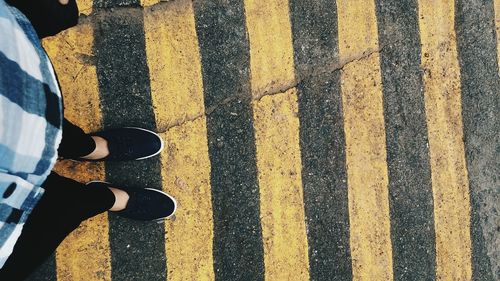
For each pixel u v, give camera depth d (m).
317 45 2.70
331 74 2.71
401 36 2.82
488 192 2.96
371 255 2.77
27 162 1.31
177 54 2.50
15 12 1.37
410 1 2.83
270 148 2.62
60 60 2.35
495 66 2.99
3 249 1.37
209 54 2.54
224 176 2.56
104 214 2.40
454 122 2.91
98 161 2.38
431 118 2.87
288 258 2.65
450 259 2.91
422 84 2.86
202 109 2.53
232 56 2.58
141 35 2.46
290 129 2.65
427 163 2.86
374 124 2.77
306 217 2.67
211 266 2.54
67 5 1.60
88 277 2.39
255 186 2.60
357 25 2.75
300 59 2.67
